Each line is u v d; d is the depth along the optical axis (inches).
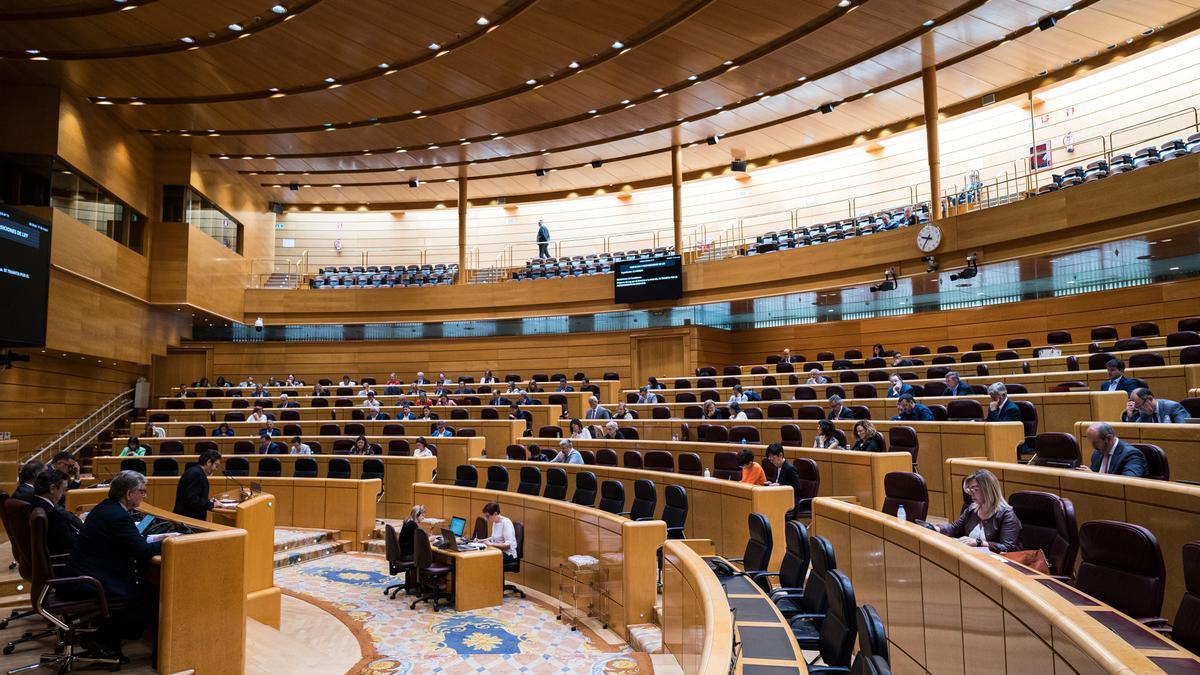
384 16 550.6
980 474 197.6
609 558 304.5
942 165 781.3
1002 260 571.5
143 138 778.8
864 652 118.0
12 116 631.2
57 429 677.9
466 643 281.4
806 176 882.1
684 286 782.5
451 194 999.6
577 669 252.4
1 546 318.0
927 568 163.6
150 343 796.6
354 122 756.0
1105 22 571.5
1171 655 104.6
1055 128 708.0
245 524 276.2
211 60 616.7
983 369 490.6
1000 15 555.5
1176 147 516.4
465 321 884.0
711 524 328.8
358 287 919.0
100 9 540.7
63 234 630.5
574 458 434.0
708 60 620.7
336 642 281.1
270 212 1023.0
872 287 662.5
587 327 845.8
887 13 546.0
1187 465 229.3
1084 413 334.6
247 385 823.7
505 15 554.3
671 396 621.0
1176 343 421.7
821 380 552.7
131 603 188.2
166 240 788.6
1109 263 581.0
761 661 146.0
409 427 601.3
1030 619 116.4
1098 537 146.3
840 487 335.0
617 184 959.0
